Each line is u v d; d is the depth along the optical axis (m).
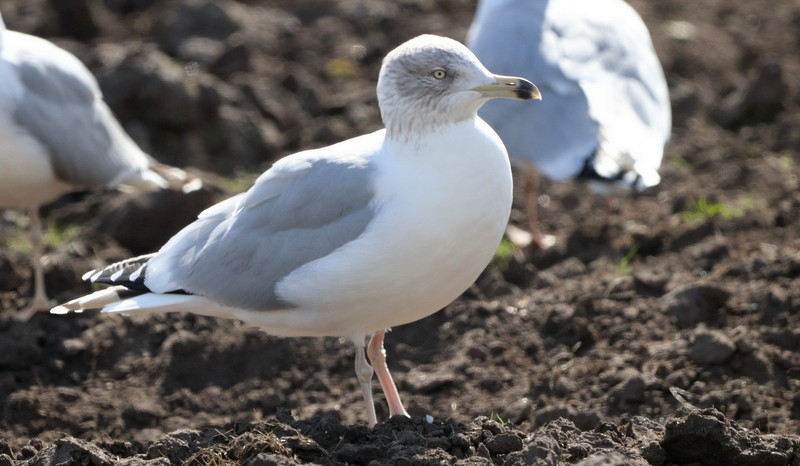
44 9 21.31
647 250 14.35
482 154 9.05
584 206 16.08
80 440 9.08
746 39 21.02
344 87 19.25
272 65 19.64
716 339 11.14
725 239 14.00
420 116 9.11
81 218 15.74
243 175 16.98
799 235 13.93
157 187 14.44
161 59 17.97
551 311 12.49
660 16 22.03
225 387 12.31
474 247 9.16
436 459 8.39
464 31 20.72
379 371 10.13
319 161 9.49
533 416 10.85
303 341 12.65
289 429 8.82
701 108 18.53
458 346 12.45
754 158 16.75
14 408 11.84
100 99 14.16
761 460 8.49
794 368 10.91
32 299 13.88
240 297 9.62
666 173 16.53
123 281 10.28
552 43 14.15
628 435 9.27
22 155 13.09
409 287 9.19
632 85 14.08
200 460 8.61
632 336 12.02
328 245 9.21
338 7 21.77
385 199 9.05
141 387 12.33
